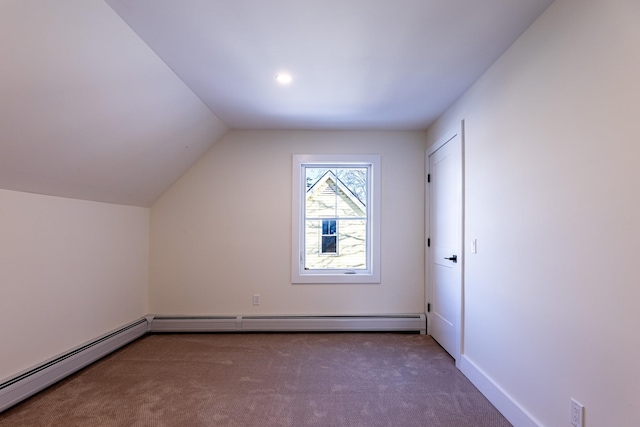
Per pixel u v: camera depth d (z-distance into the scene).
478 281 2.34
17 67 1.50
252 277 3.62
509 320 1.95
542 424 1.65
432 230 3.45
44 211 2.30
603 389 1.31
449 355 2.92
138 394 2.22
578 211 1.44
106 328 2.96
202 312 3.60
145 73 2.12
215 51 2.05
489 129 2.22
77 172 2.35
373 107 2.99
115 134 2.33
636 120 1.18
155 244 3.61
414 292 3.65
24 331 2.15
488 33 1.87
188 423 1.90
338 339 3.33
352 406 2.09
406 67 2.26
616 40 1.26
